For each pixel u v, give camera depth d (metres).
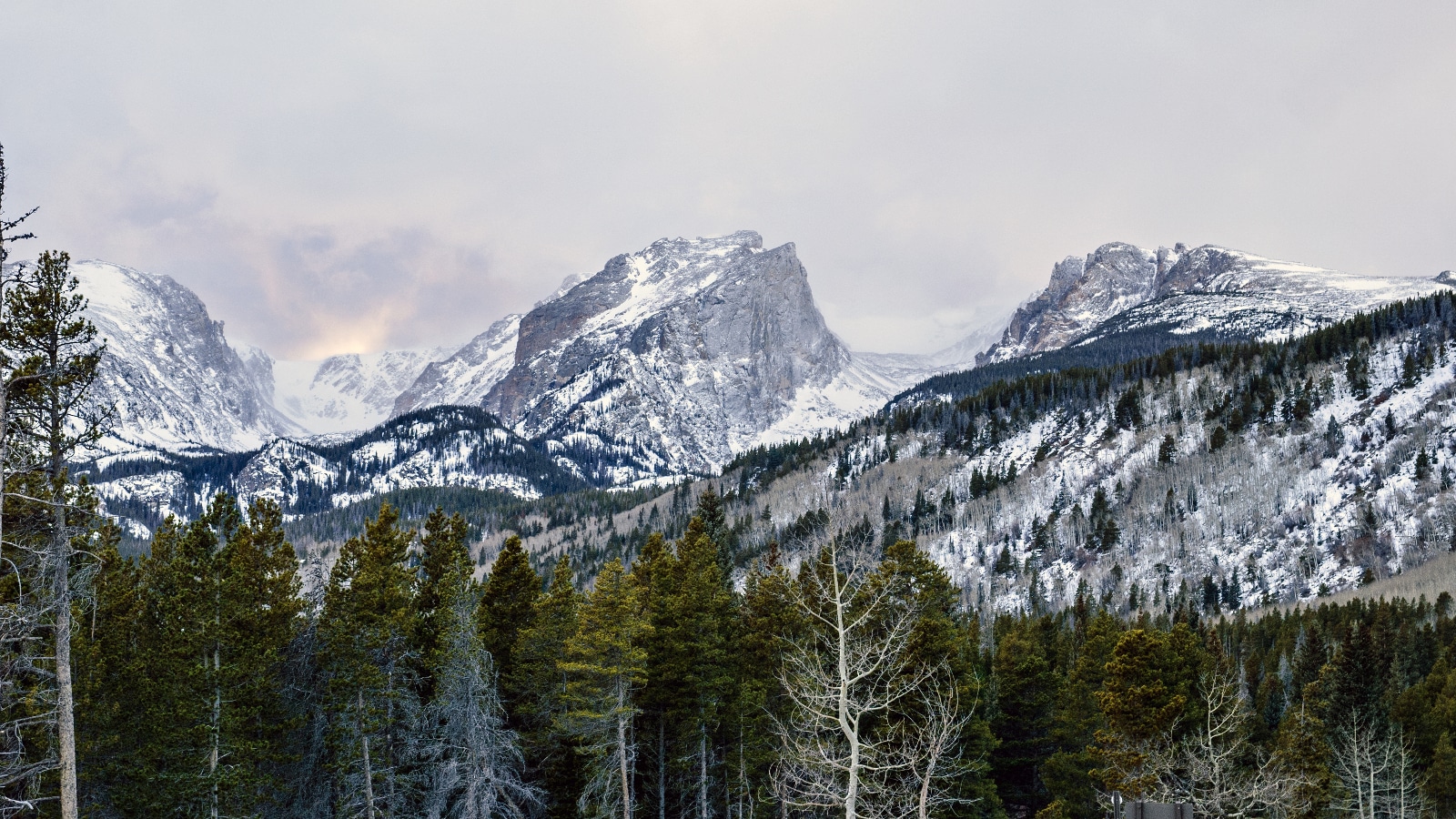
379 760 44.09
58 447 26.31
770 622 45.12
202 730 39.09
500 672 49.56
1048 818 40.50
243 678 41.66
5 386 23.64
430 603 50.50
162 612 42.47
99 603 39.94
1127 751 36.12
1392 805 50.47
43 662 29.61
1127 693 37.66
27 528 25.55
